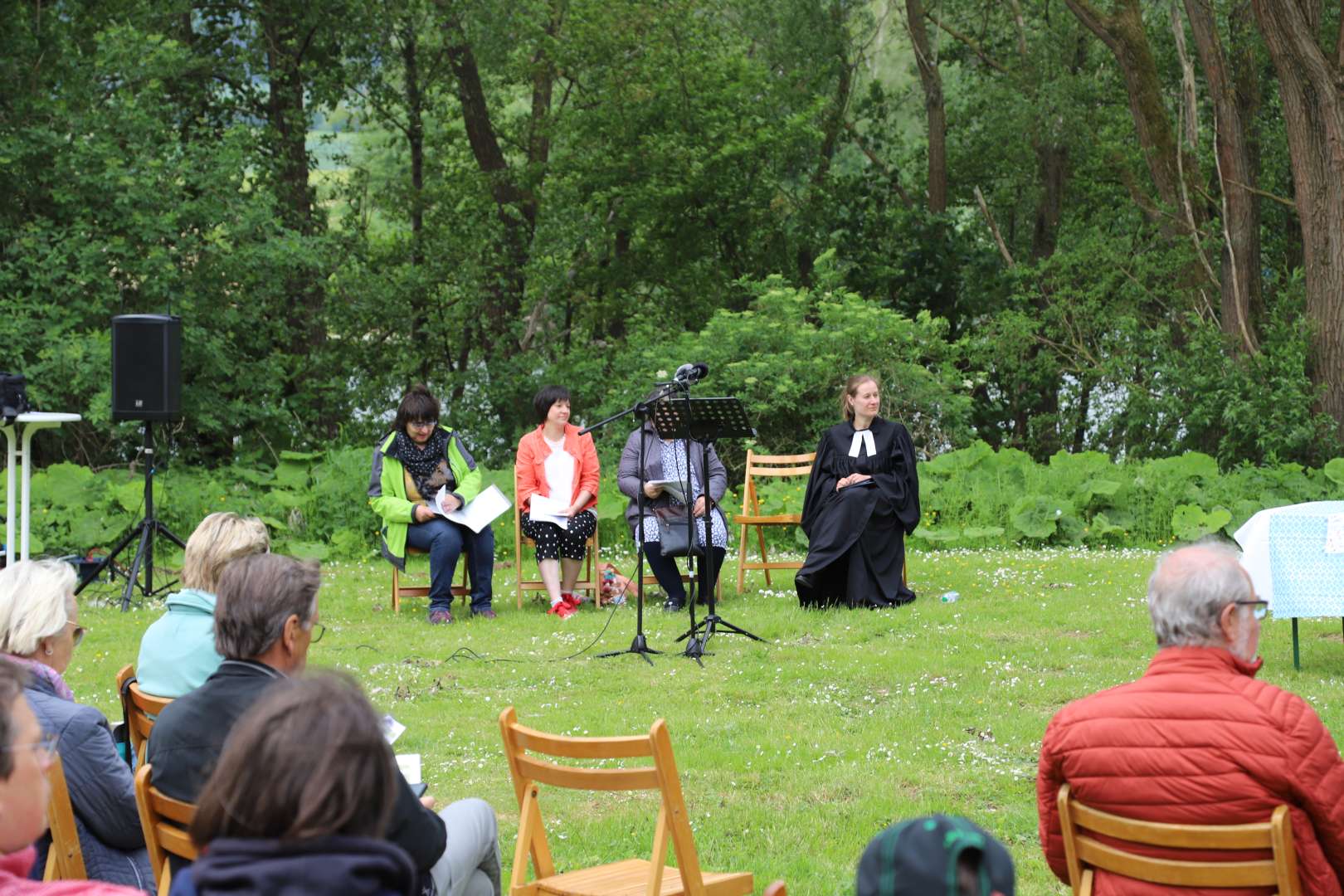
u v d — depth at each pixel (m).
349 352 18.64
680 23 19.34
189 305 14.27
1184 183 17.83
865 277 20.75
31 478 11.25
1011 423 20.62
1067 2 18.14
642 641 7.55
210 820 1.88
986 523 11.91
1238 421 15.23
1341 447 14.77
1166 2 20.11
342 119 21.11
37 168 14.33
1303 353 15.10
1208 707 2.79
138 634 8.16
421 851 2.66
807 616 8.52
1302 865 2.76
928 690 6.62
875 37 23.72
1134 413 17.06
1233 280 17.08
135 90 15.38
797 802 5.00
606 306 20.69
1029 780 5.19
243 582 3.02
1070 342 19.17
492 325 19.97
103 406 13.20
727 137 19.38
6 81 14.41
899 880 1.57
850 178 22.77
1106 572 10.01
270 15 18.33
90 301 14.24
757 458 9.63
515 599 9.55
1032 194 21.95
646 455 9.02
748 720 6.14
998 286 20.27
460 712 6.41
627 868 3.73
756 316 15.07
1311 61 15.05
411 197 20.56
